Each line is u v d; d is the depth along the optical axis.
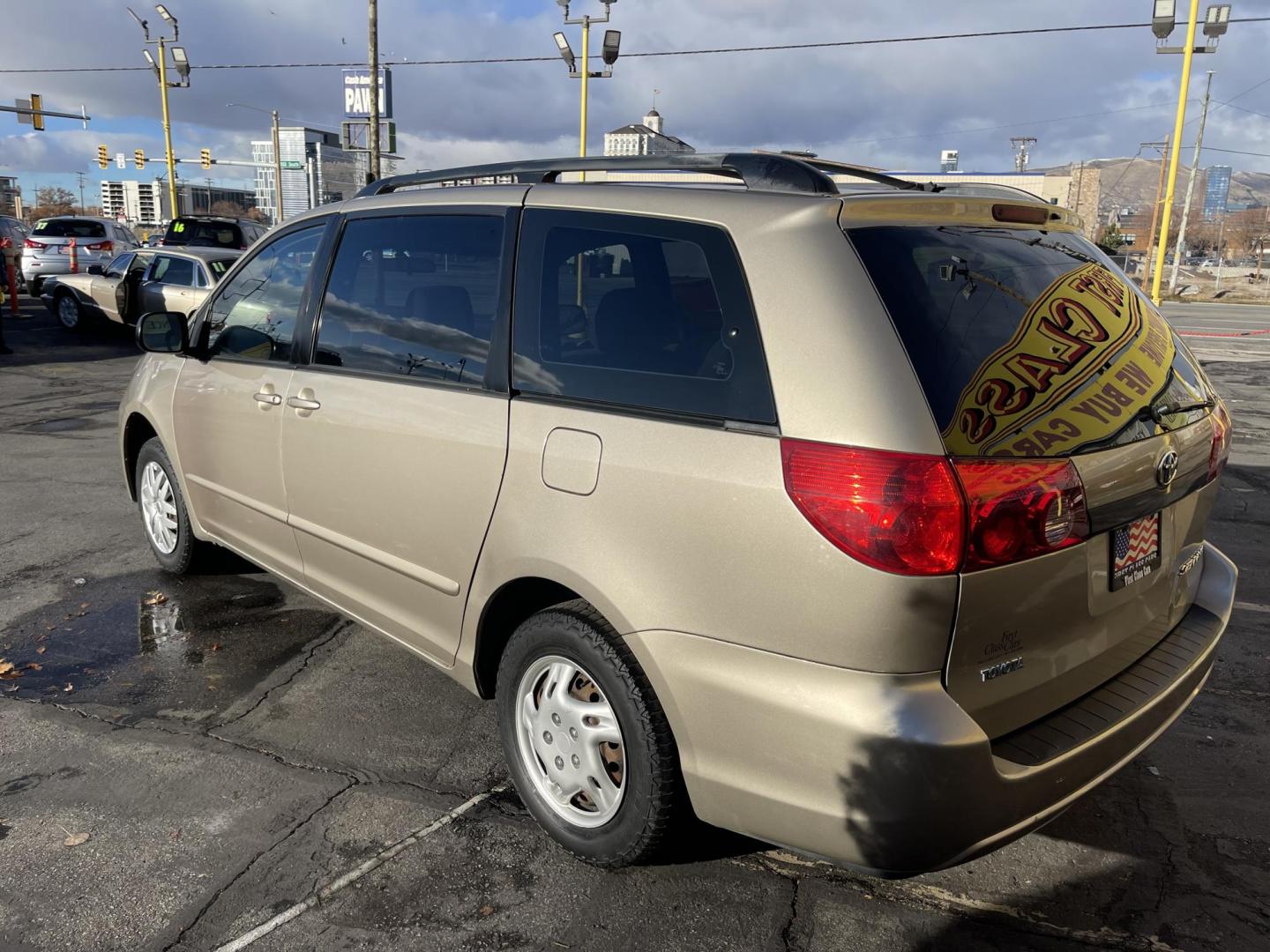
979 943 2.51
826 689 2.12
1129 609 2.56
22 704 3.65
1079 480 2.24
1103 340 2.51
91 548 5.47
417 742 3.44
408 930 2.51
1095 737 2.31
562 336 2.72
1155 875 2.80
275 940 2.47
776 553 2.16
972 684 2.15
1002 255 2.47
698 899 2.65
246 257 4.19
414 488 3.09
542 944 2.48
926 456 2.03
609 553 2.46
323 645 4.23
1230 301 43.28
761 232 2.33
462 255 3.05
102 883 2.66
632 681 2.47
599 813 2.71
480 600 2.90
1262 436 9.67
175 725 3.52
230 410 4.04
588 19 21.22
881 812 2.08
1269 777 3.32
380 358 3.30
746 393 2.27
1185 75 21.64
